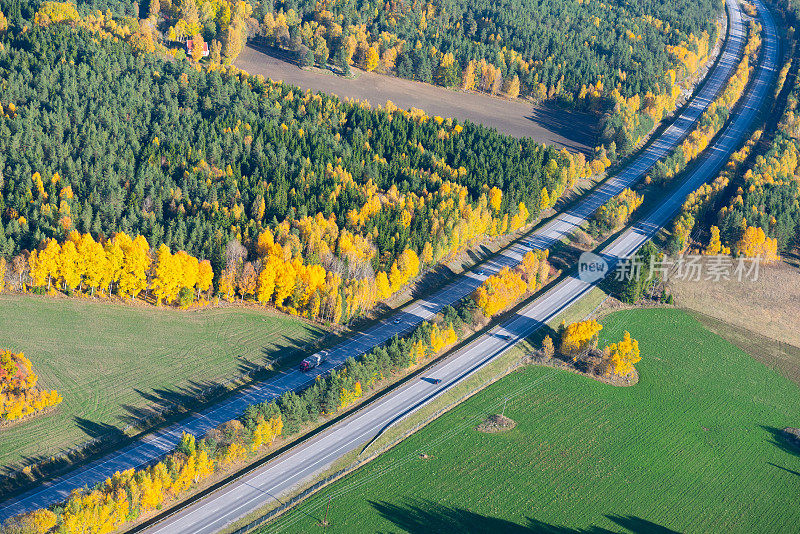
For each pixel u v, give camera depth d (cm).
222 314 17500
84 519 11388
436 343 17025
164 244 17562
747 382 18250
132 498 11994
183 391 15100
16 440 13362
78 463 13262
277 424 13938
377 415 15162
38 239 17100
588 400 16738
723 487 14925
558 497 14012
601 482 14538
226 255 17838
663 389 17562
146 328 16625
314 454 14038
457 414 15688
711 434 16338
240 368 15950
